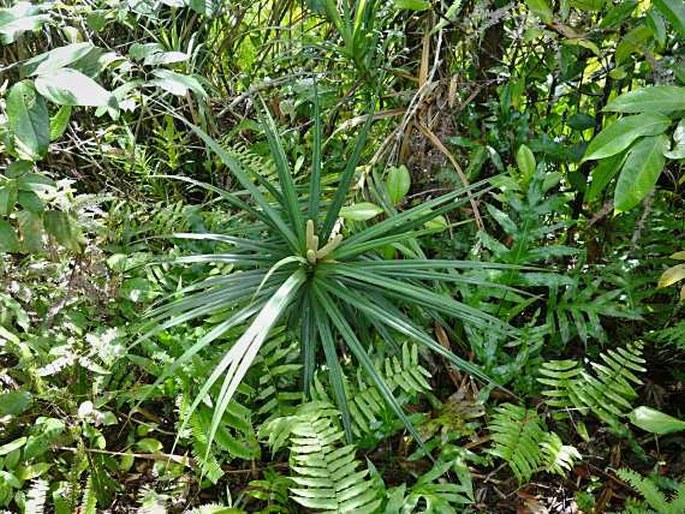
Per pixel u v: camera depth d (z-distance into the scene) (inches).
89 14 78.5
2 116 65.6
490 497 69.0
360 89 99.8
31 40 96.5
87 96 50.9
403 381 68.4
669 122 49.1
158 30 105.3
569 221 79.5
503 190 79.5
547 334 83.9
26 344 66.7
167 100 108.9
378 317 64.1
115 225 86.8
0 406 63.0
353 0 100.8
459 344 80.0
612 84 87.8
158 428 75.0
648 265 85.9
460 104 89.8
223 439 64.8
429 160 89.4
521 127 86.6
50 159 96.7
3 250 61.1
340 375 63.5
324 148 104.3
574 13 82.0
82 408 64.0
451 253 86.2
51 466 66.4
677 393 81.5
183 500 67.4
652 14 61.3
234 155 94.4
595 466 72.1
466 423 72.2
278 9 115.1
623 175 49.6
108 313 75.3
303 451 58.0
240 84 111.7
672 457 74.5
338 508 55.1
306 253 68.5
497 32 89.0
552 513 67.9
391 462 71.2
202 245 86.0
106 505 66.7
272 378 71.2
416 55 100.8
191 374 67.1
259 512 63.0
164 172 104.6
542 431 67.2
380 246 68.7
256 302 66.5
